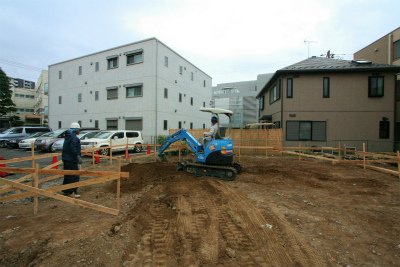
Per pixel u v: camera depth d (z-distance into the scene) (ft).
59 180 22.04
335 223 12.35
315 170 27.66
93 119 73.61
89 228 11.32
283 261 8.91
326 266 8.61
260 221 12.48
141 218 12.61
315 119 46.65
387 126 45.37
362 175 24.81
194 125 86.53
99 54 72.02
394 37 52.26
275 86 53.16
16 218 12.59
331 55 79.00
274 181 21.52
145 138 63.00
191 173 23.61
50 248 9.51
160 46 64.69
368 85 45.52
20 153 45.55
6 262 8.73
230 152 22.30
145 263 8.65
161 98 65.36
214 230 11.41
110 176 12.48
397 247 10.00
